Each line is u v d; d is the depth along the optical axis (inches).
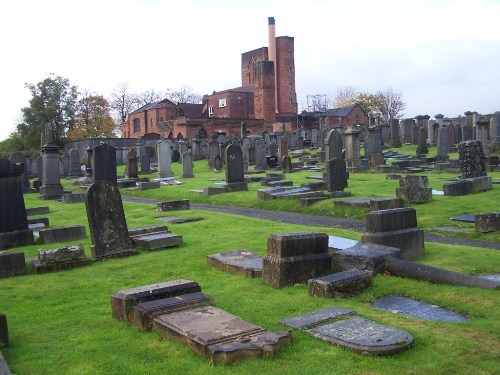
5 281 355.3
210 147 1684.3
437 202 655.8
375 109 4119.1
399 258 342.3
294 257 315.6
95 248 415.8
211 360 202.8
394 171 1067.9
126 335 241.3
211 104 3474.4
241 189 930.1
